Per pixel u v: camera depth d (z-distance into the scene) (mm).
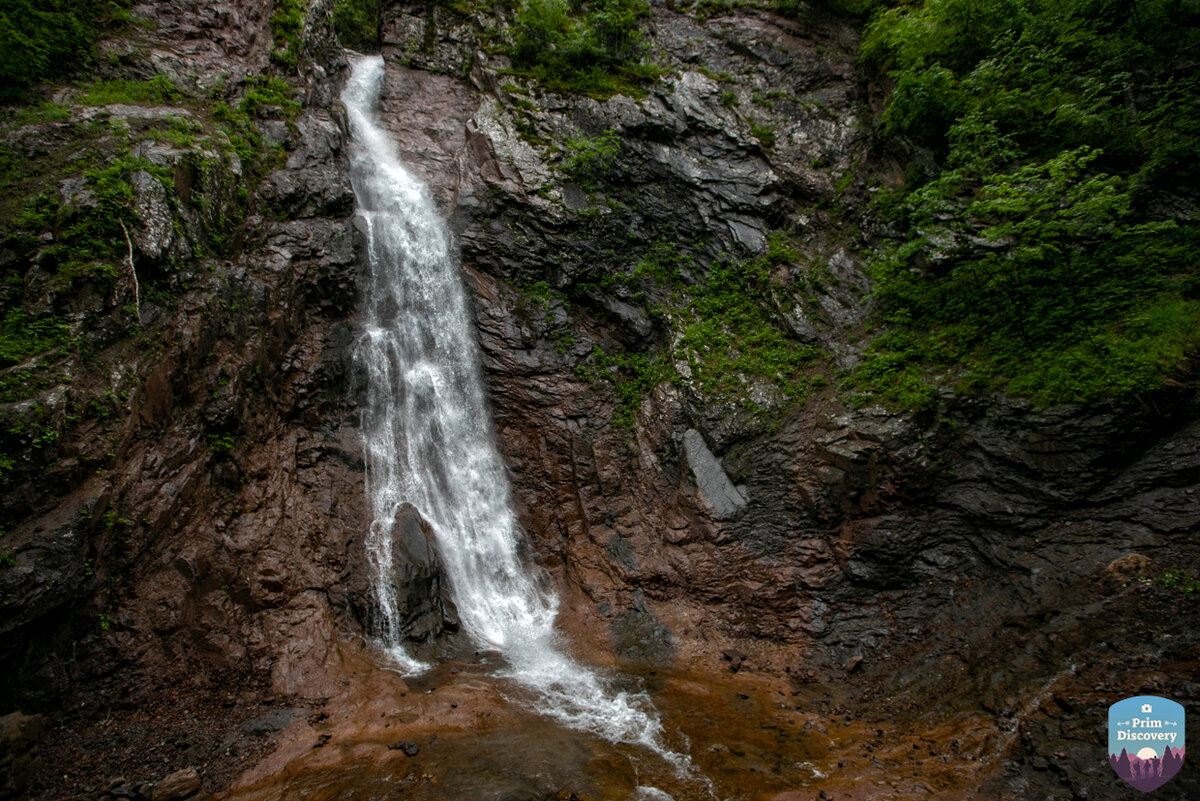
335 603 10078
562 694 9070
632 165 15906
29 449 7648
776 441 12219
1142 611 7625
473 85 18297
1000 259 11133
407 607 10383
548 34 17750
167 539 8977
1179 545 8125
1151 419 8930
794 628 10531
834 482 11164
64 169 9758
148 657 8219
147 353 9367
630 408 14000
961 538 10188
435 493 12555
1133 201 10906
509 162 15547
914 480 10539
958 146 12398
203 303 10336
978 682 8102
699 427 12945
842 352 12852
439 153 16906
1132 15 12586
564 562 12523
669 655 10453
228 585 9258
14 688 7215
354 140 16094
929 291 12297
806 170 15875
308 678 8773
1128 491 8906
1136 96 12148
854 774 6910
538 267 14891
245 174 12492
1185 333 9133
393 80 18266
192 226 10641
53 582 7336
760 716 8523
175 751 7340
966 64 13906
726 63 17812
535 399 13867
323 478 11398
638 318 14648
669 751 7551
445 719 8133
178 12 13875
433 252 14641
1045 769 6156
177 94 12727
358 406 12500
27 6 11656
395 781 6766
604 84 16875
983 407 10398
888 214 14164
